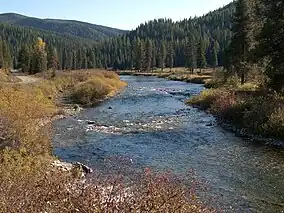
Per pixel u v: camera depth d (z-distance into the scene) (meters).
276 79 26.56
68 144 20.70
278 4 26.83
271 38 26.58
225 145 20.12
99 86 45.44
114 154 18.41
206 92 38.12
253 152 18.42
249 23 40.66
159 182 7.95
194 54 109.62
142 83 74.94
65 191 6.88
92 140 21.84
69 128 25.53
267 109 23.14
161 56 131.12
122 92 52.69
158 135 23.33
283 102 24.14
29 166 11.34
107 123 27.84
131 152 18.84
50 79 50.94
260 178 14.21
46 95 38.66
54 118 29.14
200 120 28.50
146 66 130.25
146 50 130.88
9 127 13.93
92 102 40.75
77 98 40.72
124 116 31.28
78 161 16.91
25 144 14.21
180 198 7.27
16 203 6.30
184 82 78.31
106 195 6.99
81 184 7.57
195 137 22.50
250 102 25.89
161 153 18.58
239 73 43.72
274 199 12.08
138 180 11.01
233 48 43.28
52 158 15.77
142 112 33.56
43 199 6.55
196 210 7.30
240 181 13.87
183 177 14.12
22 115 14.56
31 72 84.06
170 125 26.73
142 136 23.08
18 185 7.27
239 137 22.17
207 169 15.53
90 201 6.34
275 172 14.96
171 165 16.20
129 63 150.00
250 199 12.05
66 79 53.47
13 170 10.10
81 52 145.38
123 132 24.36
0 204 6.19
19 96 15.75
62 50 161.88
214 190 12.83
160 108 36.12
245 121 23.88
